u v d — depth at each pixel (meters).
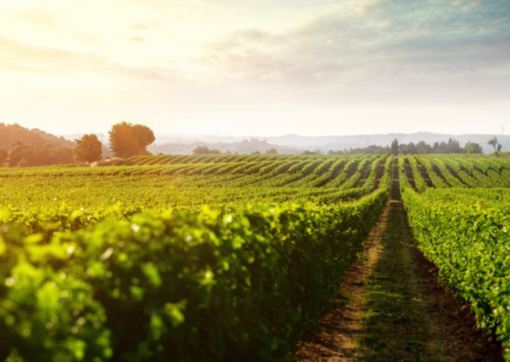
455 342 7.86
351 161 104.06
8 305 2.54
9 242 3.38
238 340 4.78
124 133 143.38
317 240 9.09
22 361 2.61
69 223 9.59
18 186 54.91
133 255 3.52
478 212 11.84
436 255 14.32
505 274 7.47
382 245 22.19
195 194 41.03
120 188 52.59
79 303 2.98
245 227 5.68
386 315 9.42
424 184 75.50
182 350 3.84
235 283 4.85
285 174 79.50
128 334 3.41
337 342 7.75
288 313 6.57
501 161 100.69
